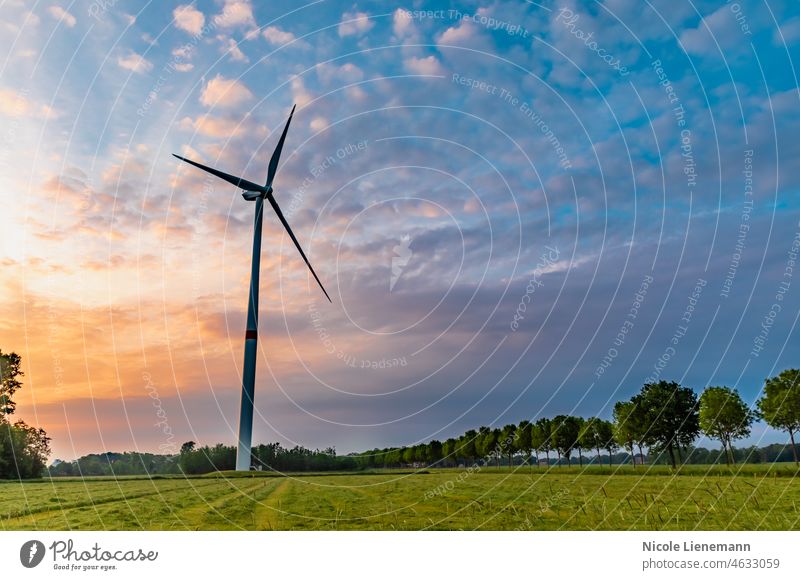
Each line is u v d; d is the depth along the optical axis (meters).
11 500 19.58
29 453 33.28
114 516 16.77
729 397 41.69
